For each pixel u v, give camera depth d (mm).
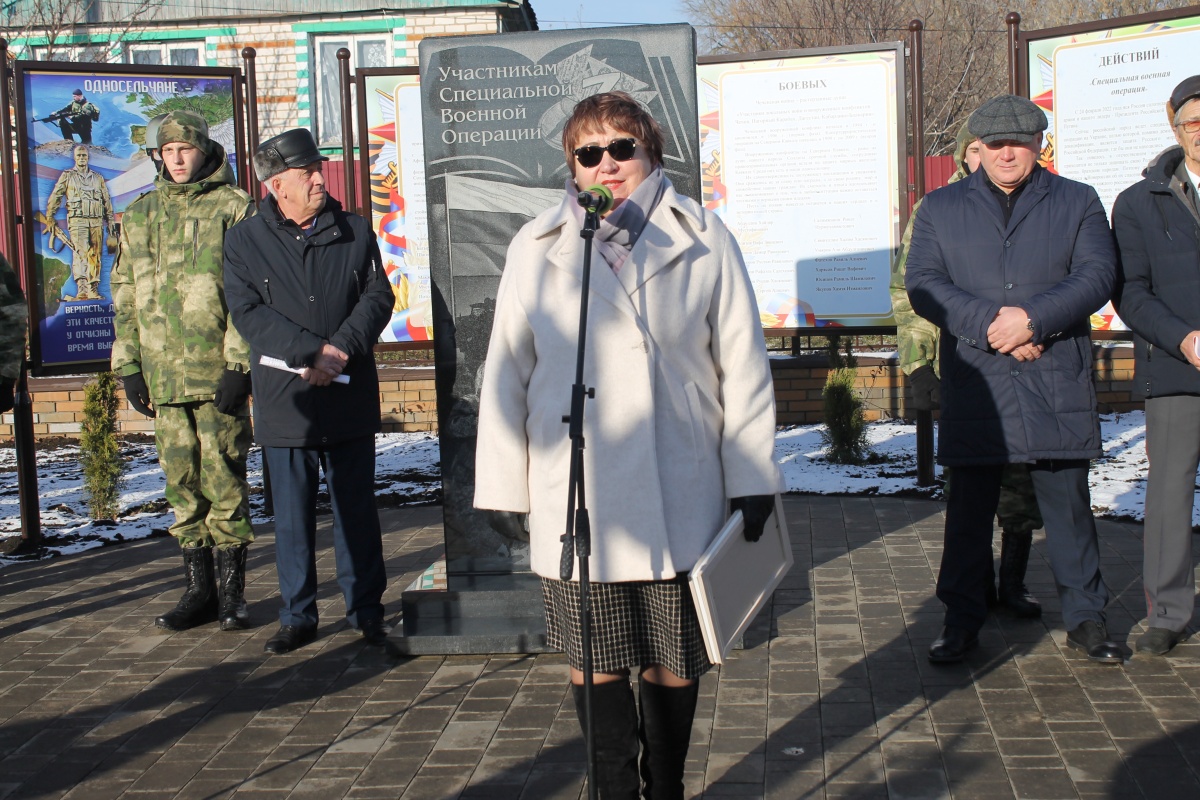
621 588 3137
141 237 5660
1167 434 4695
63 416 11352
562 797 3732
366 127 8594
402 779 3914
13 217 7457
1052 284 4609
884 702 4371
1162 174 4621
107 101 7629
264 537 7527
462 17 17875
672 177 5199
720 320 3229
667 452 3113
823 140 7961
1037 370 4613
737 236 8141
